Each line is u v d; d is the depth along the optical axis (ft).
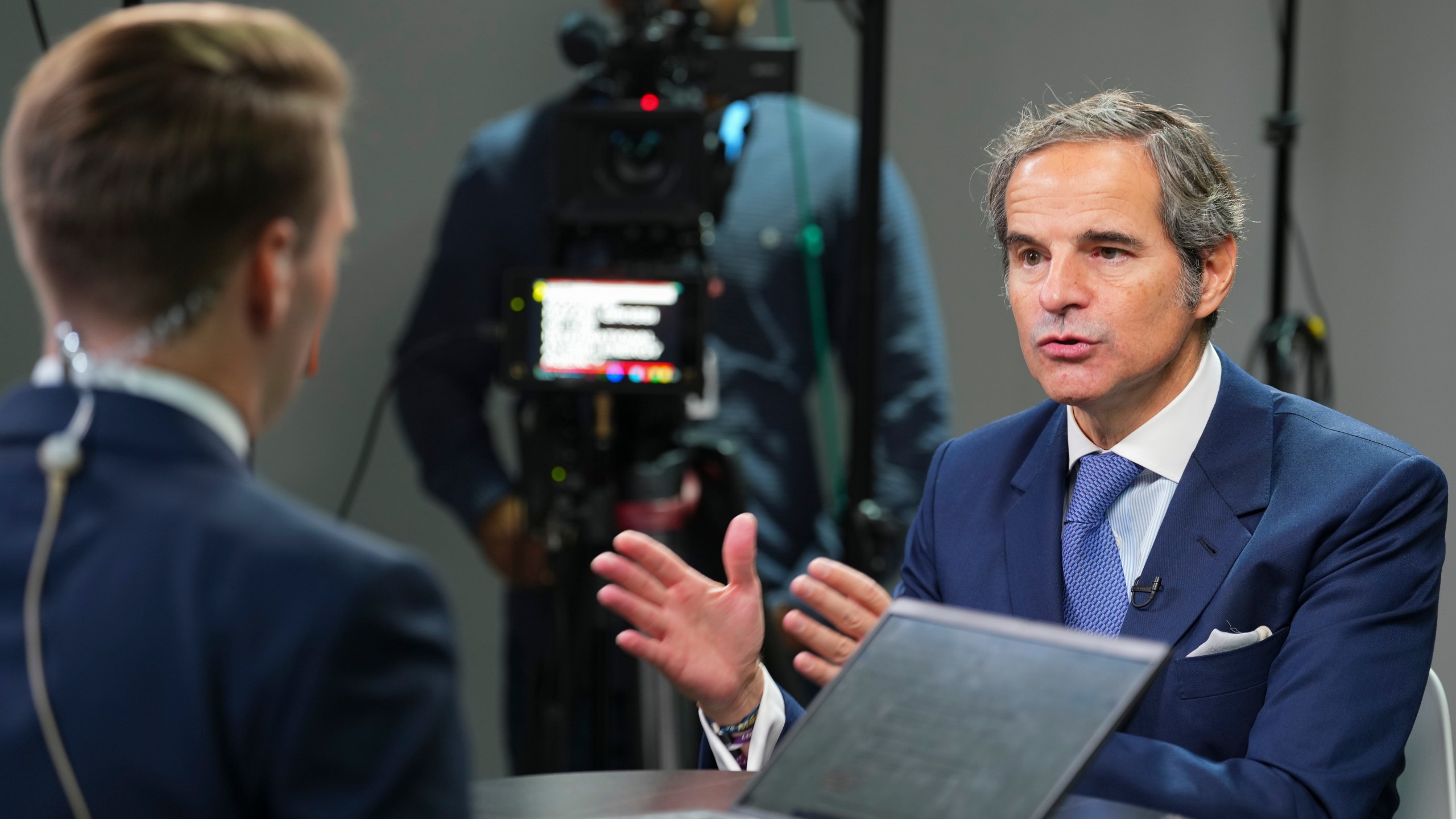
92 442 5.93
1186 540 10.38
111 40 5.97
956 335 27.58
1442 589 24.25
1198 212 10.02
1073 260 10.03
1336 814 9.20
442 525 26.23
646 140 16.88
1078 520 10.99
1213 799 9.11
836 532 21.91
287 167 6.05
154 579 5.65
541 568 20.39
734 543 9.81
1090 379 10.07
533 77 26.35
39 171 5.87
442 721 5.79
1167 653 6.68
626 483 17.15
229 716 5.48
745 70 17.90
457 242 22.35
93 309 5.98
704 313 16.49
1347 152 27.12
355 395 25.79
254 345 6.28
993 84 27.32
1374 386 26.58
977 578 11.38
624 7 17.83
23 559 5.74
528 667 21.24
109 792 5.47
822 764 6.86
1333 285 27.30
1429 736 10.40
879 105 18.20
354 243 25.64
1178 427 10.66
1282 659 9.92
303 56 6.27
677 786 8.81
